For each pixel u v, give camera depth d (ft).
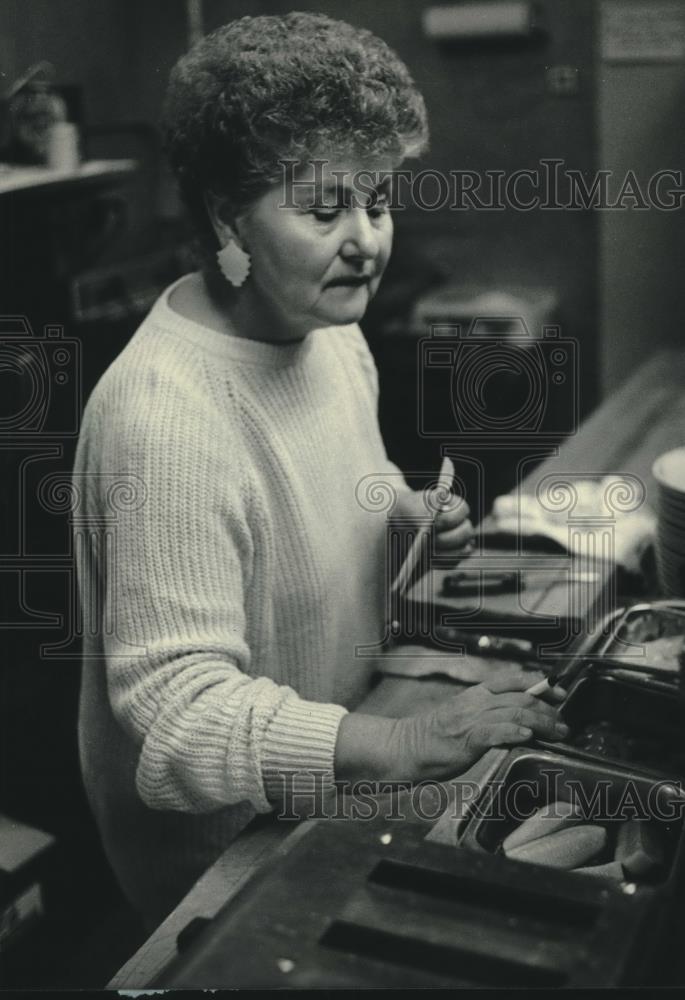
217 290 4.65
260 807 3.85
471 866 2.98
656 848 3.43
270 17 4.20
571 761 3.67
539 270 12.84
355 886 2.90
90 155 14.48
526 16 12.01
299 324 4.57
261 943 2.70
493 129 12.98
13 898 7.09
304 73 3.89
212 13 14.24
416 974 2.58
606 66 10.40
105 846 5.21
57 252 11.27
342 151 4.02
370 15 13.02
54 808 8.80
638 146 10.69
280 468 4.64
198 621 4.08
